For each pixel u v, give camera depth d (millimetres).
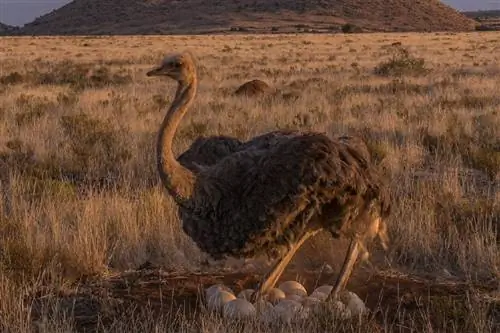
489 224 22109
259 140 17906
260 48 158375
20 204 24109
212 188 16609
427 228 21938
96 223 22094
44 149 34812
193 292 18516
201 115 45531
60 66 101812
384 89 62812
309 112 46375
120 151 33719
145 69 95625
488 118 42281
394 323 16828
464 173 31062
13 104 52344
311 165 16234
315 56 126375
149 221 22375
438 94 56938
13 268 18781
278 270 17312
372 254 21344
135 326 15742
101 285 18875
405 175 29141
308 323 16219
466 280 19562
